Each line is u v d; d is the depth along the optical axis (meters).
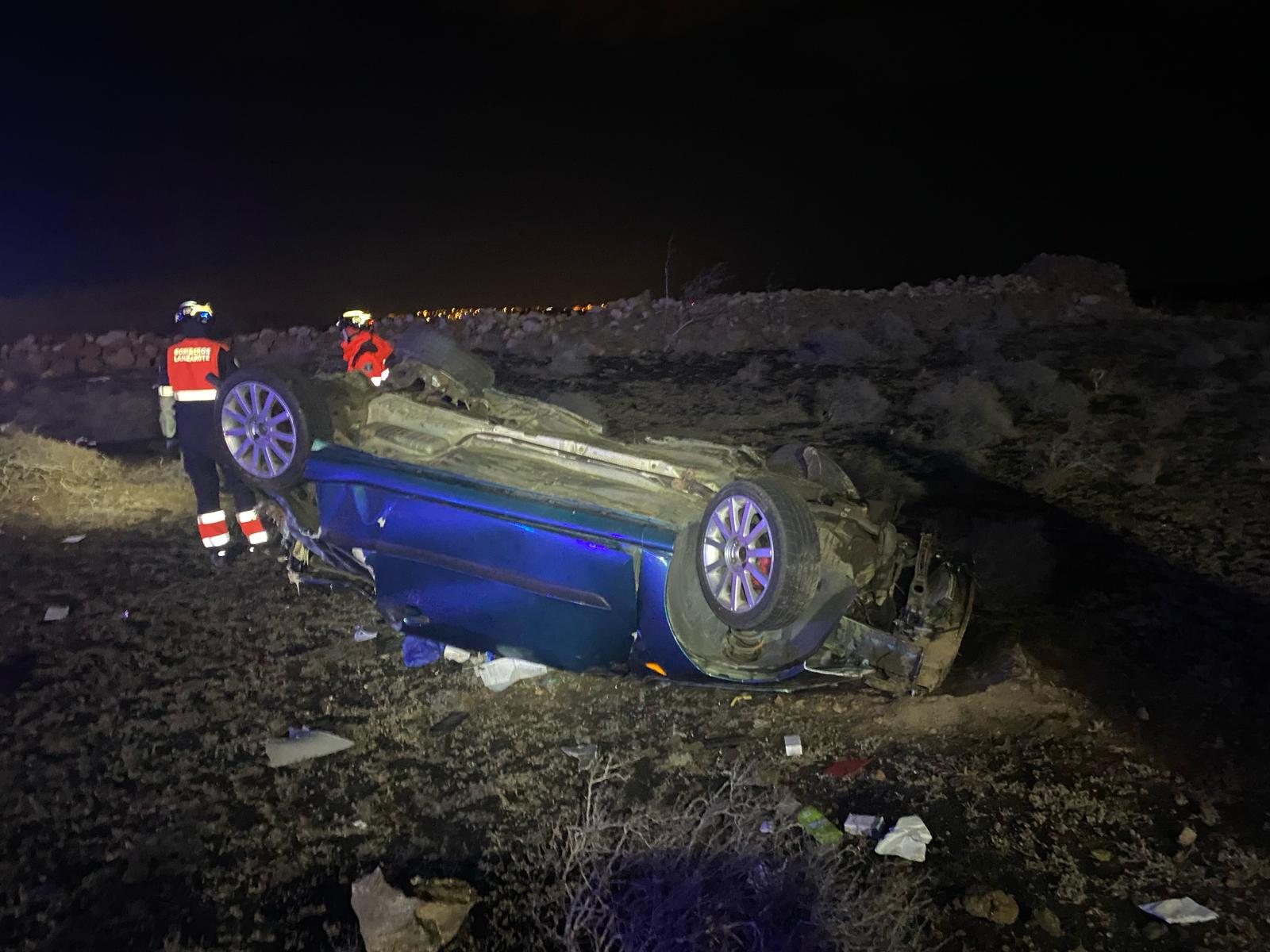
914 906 3.58
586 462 5.45
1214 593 6.56
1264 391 12.12
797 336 16.78
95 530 7.66
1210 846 4.03
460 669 5.41
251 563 6.98
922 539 5.24
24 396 12.82
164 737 4.70
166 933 3.48
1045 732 4.86
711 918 3.35
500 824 4.12
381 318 20.25
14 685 5.12
